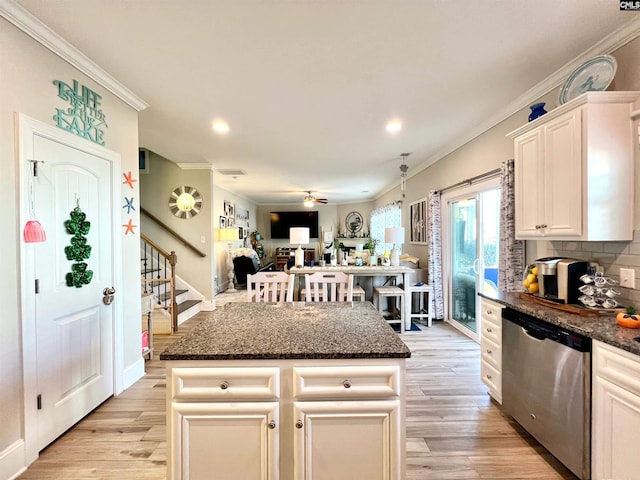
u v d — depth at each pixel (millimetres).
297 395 1255
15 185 1718
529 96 2662
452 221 4531
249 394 1250
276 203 11117
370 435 1265
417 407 2365
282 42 1959
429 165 5090
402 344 1356
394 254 4785
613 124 1810
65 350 2045
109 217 2473
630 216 1825
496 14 1721
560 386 1670
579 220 1863
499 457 1827
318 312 1958
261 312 1953
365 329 1585
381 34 1886
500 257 2969
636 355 1306
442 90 2621
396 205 7023
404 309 4355
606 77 1896
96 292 2328
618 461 1388
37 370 1831
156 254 5438
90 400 2270
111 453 1861
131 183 2770
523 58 2152
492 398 2480
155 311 4469
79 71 2162
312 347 1316
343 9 1671
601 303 1870
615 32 1868
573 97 2102
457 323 4375
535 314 1878
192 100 2770
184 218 5371
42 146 1874
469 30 1854
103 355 2410
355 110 3016
